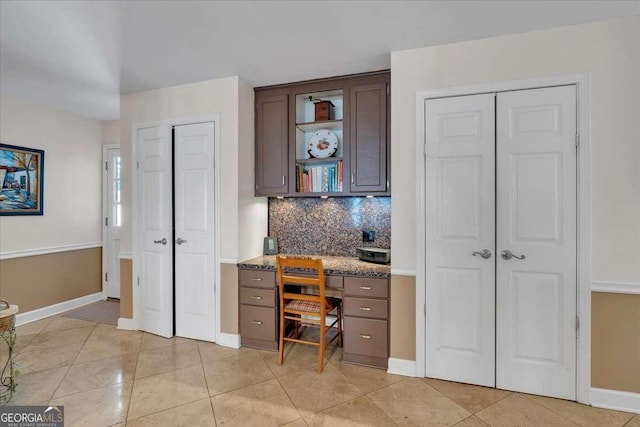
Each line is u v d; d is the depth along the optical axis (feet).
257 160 10.29
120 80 9.73
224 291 9.68
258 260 10.01
